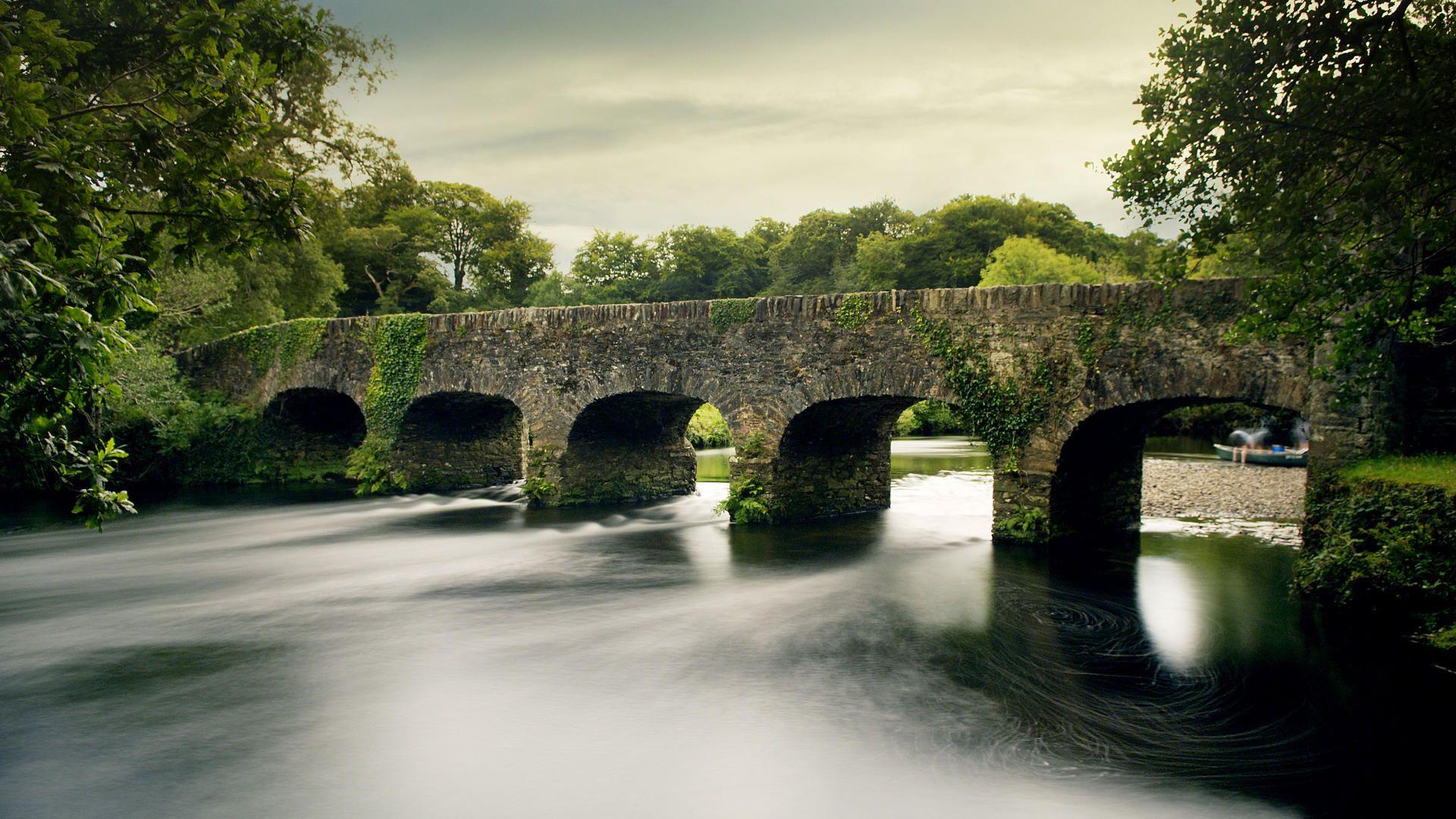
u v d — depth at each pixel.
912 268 61.66
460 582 14.30
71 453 6.58
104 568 15.50
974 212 60.22
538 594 13.44
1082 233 63.53
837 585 13.62
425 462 24.33
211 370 27.06
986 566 14.51
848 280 63.75
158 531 19.14
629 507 21.27
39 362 5.73
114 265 6.34
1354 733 8.11
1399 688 9.13
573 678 9.74
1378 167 9.34
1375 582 10.58
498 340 21.41
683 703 9.01
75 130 6.73
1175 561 14.91
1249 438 33.72
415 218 56.19
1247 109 8.95
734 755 7.83
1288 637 10.70
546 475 21.00
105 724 8.52
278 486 26.05
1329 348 11.83
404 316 23.12
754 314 17.64
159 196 14.29
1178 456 35.03
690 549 16.53
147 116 7.87
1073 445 14.99
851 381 16.47
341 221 35.50
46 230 5.84
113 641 11.16
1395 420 12.07
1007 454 15.16
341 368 24.27
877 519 19.36
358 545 17.44
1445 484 9.98
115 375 23.58
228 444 26.11
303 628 11.70
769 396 17.53
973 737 8.14
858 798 7.06
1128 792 7.10
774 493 17.88
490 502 22.47
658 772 7.52
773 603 12.68
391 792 7.18
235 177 7.68
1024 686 9.38
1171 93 9.41
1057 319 14.41
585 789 7.22
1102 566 14.54
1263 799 6.98
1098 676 9.66
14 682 9.64
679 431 23.66
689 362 18.47
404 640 11.13
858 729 8.34
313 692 9.34
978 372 15.20
